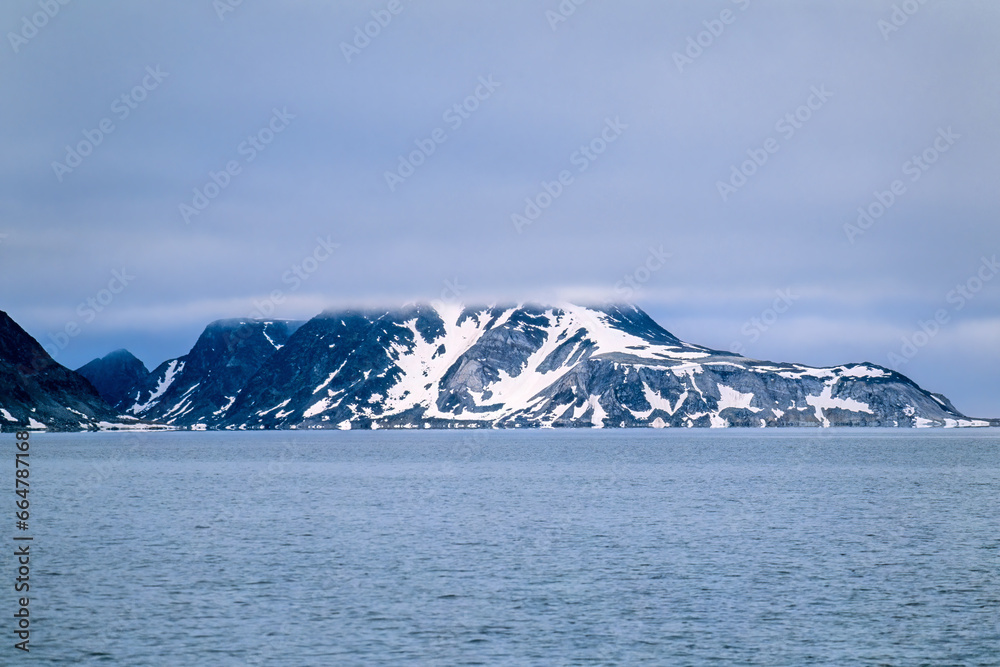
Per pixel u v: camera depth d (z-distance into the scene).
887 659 59.88
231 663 59.44
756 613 70.19
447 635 64.94
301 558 92.62
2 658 60.47
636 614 69.94
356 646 62.75
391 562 90.25
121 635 65.25
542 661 59.59
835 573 84.06
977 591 76.94
